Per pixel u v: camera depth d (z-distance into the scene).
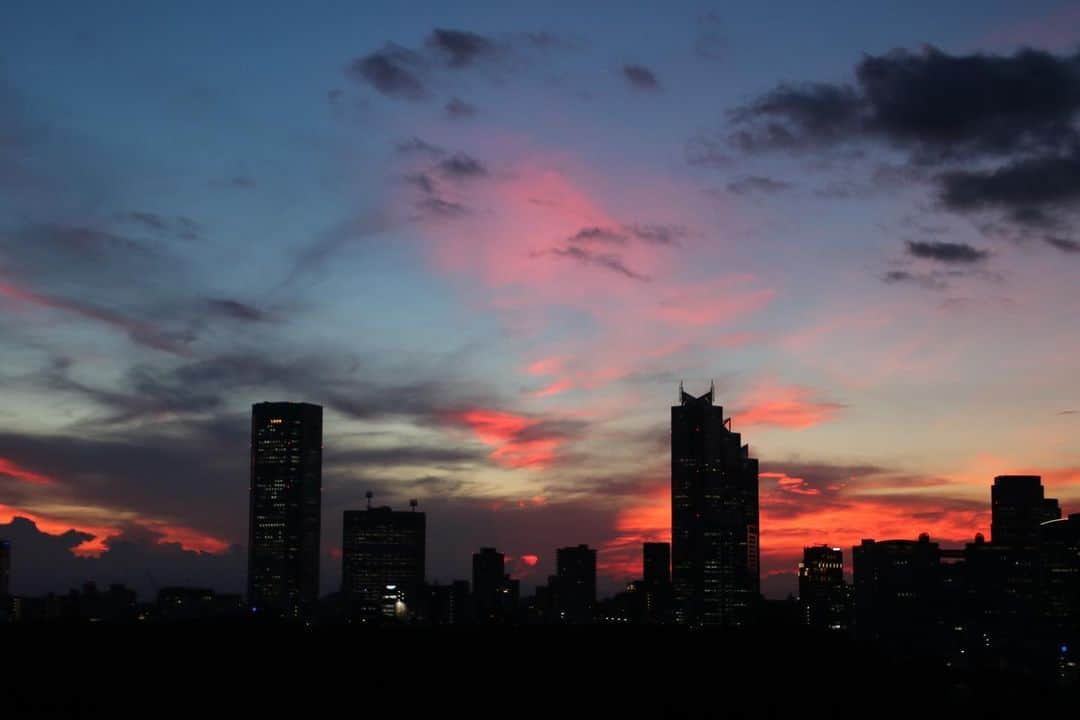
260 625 103.50
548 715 92.44
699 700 102.19
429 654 102.69
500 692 96.69
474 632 109.88
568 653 107.38
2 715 80.12
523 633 111.31
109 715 81.94
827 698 110.88
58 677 87.88
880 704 112.94
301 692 91.06
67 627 98.44
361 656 100.06
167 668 91.75
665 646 113.50
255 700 88.31
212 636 99.56
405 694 93.31
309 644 101.38
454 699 93.69
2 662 89.56
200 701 86.81
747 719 100.31
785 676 113.38
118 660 92.31
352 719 86.62
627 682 103.19
